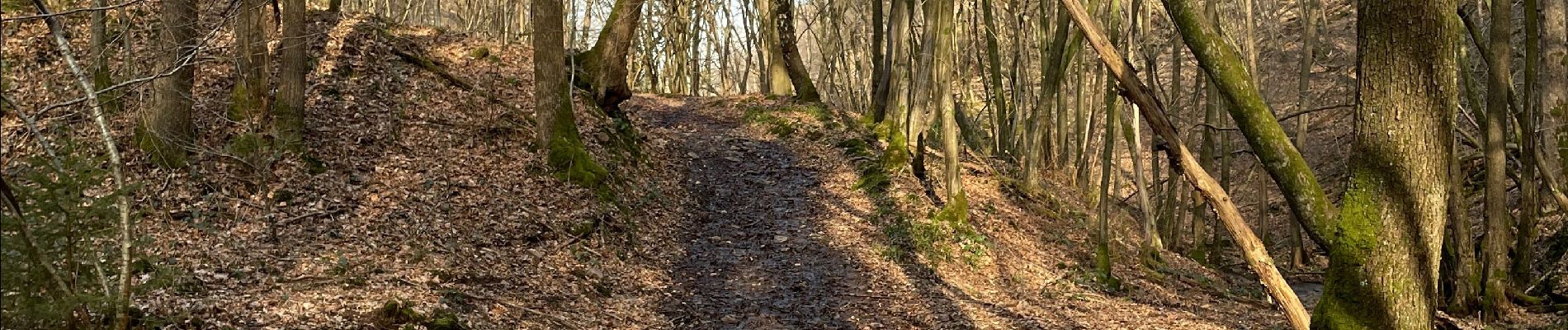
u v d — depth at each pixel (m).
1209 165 19.81
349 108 15.58
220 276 9.48
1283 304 4.67
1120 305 13.75
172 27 12.17
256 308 8.59
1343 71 29.41
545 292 11.31
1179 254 20.70
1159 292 15.70
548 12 15.43
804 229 16.14
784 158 20.25
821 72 33.47
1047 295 14.05
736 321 11.31
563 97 15.75
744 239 15.52
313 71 16.34
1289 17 34.56
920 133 18.33
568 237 13.54
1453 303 14.27
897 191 17.55
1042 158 22.59
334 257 10.88
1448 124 4.12
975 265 15.16
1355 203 4.27
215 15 16.72
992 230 17.14
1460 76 22.05
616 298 11.87
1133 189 26.91
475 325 9.32
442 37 20.64
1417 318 4.18
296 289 9.44
